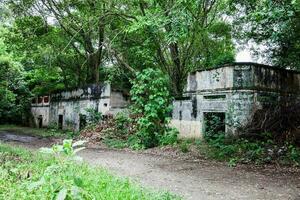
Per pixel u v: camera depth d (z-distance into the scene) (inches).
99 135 752.3
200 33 727.1
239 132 551.8
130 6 737.6
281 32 485.7
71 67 1119.6
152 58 788.6
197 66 823.7
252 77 572.1
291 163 422.3
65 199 155.6
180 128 681.0
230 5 613.9
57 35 959.0
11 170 283.9
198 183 335.3
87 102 975.6
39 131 1051.3
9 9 751.7
